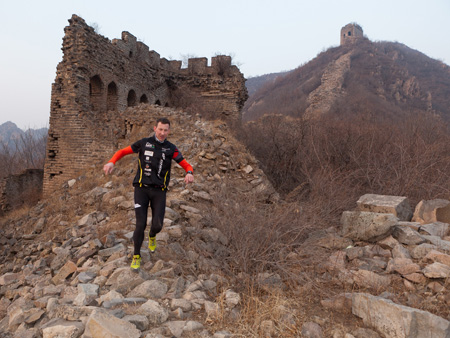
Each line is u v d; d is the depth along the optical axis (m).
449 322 2.73
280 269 4.29
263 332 3.04
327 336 3.06
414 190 7.78
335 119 14.09
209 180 8.54
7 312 3.84
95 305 3.40
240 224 5.18
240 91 26.75
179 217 5.95
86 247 5.00
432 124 11.41
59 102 16.17
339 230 5.88
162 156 3.93
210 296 3.77
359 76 78.19
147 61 24.19
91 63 17.17
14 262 6.47
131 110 14.93
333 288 4.04
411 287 3.90
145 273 4.05
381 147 9.93
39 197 17.59
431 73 109.88
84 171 14.34
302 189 8.83
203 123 12.57
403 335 2.79
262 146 12.05
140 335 2.82
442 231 5.34
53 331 2.88
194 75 27.36
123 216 6.38
